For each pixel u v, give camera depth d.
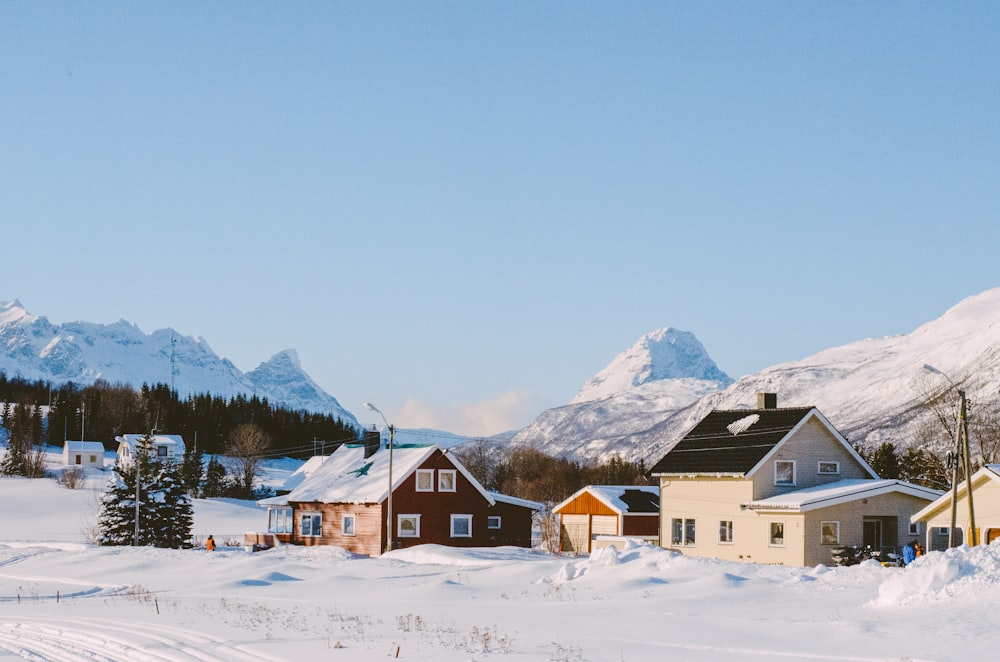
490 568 40.62
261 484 151.50
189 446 195.38
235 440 183.50
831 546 50.66
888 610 24.33
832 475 55.72
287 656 20.42
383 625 25.02
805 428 55.31
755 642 20.80
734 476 53.72
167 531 69.31
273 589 36.69
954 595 24.34
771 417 56.66
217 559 47.97
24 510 101.25
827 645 20.03
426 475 63.25
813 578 31.84
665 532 58.34
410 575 40.62
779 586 30.22
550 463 158.88
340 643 21.55
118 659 21.34
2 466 138.25
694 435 59.84
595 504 68.12
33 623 27.58
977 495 45.28
